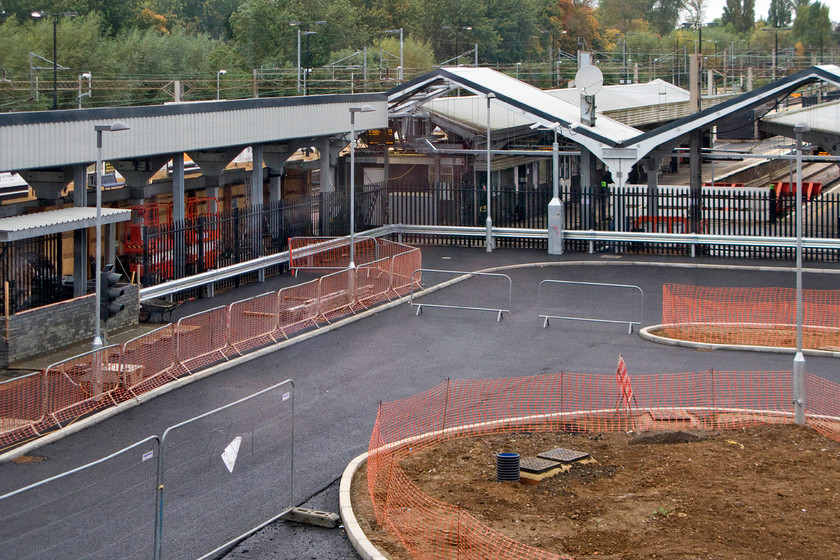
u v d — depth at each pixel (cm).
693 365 2136
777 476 1421
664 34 17062
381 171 4806
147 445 1633
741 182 6000
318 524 1329
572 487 1404
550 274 3262
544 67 9750
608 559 1161
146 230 2645
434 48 10388
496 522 1285
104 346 2008
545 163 5300
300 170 4594
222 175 3712
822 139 4675
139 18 9019
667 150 3944
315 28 8488
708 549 1180
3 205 2816
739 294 2892
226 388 1997
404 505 1346
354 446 1644
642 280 3142
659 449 1560
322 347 2327
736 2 18475
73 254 2686
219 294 2942
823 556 1160
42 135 2366
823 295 2861
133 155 2702
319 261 3484
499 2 10975
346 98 3738
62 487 1442
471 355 2248
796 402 1667
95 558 1179
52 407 1834
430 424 1739
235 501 1398
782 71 10450
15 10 7638
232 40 9425
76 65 6769
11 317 2092
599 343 2348
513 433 1662
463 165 4550
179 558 1207
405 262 2983
